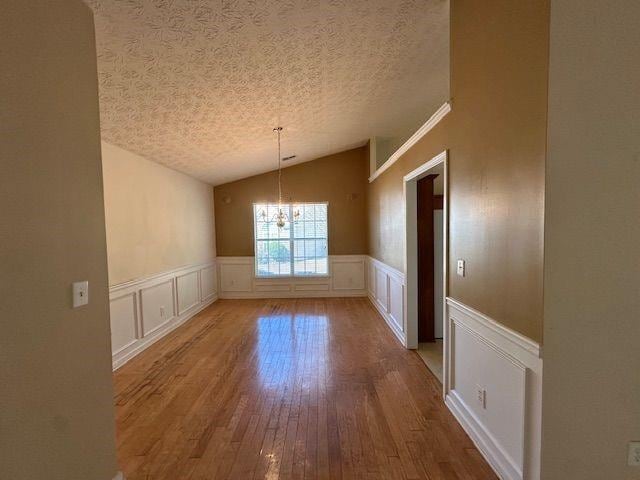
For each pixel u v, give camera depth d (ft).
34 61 4.01
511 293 5.61
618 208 4.68
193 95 9.70
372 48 9.41
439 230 14.01
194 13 6.47
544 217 4.72
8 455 3.65
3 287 3.58
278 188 22.35
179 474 6.33
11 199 3.68
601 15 4.56
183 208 17.42
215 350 12.91
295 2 6.78
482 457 6.64
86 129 4.98
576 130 4.64
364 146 22.30
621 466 4.89
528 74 5.05
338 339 13.99
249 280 22.45
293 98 11.73
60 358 4.40
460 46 7.44
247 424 7.91
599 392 4.82
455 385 8.23
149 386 9.93
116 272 11.64
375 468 6.41
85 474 4.87
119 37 6.63
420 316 13.65
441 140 8.78
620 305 4.75
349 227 22.54
